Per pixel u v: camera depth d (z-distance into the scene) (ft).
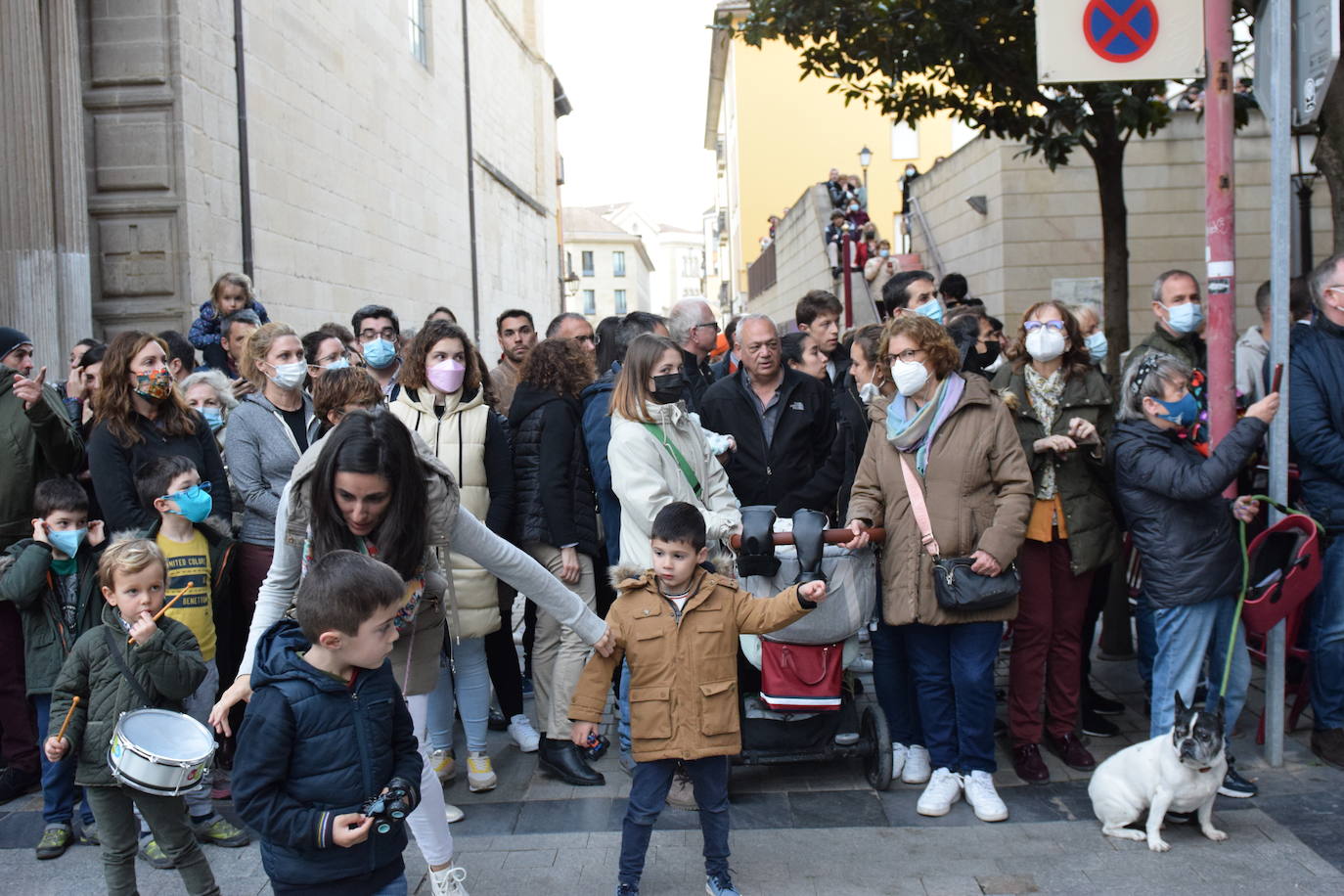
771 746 15.28
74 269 28.66
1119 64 15.35
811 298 22.34
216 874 13.38
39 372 16.24
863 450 18.60
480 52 74.54
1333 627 15.17
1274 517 15.23
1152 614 16.96
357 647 8.69
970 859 13.07
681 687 12.16
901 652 16.03
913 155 123.24
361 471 9.98
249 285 24.53
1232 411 14.97
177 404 16.30
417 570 10.84
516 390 17.12
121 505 15.39
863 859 13.16
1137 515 14.44
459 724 19.27
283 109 37.65
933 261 56.95
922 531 14.38
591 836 14.06
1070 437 15.35
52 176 28.27
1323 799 14.15
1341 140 18.70
